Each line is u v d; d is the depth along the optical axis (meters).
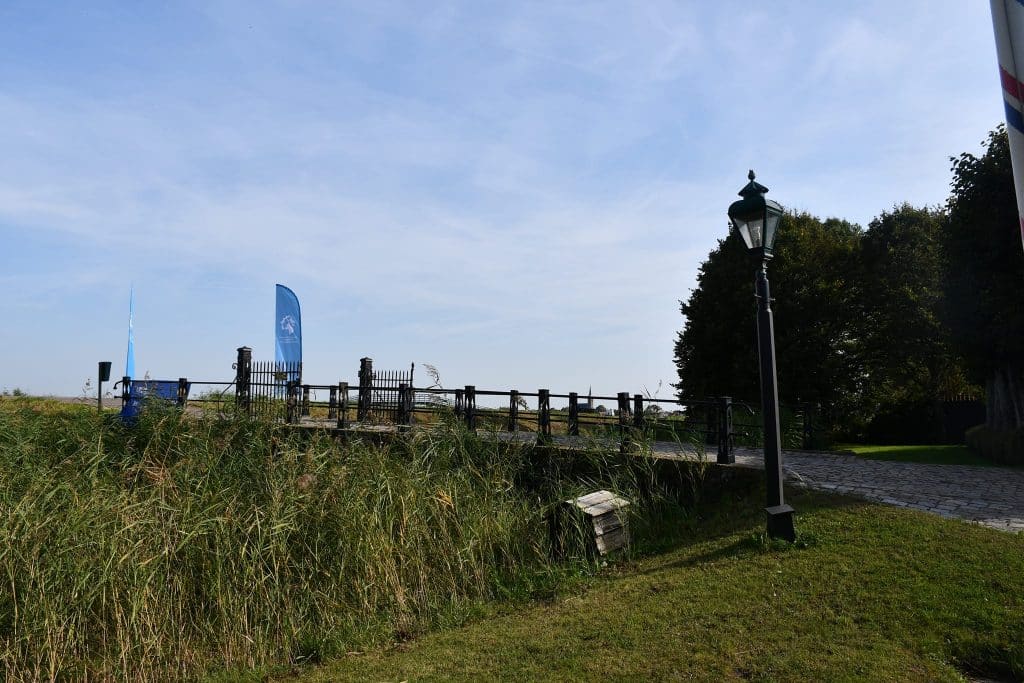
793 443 16.94
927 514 7.56
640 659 4.80
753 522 8.13
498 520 8.42
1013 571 5.78
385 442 11.58
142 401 13.39
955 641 4.81
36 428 10.55
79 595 6.19
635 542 8.59
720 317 26.53
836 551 6.62
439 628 6.39
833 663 4.53
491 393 13.66
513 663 4.96
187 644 6.29
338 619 6.73
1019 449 13.65
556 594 6.95
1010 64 3.43
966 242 15.34
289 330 19.12
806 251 25.89
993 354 15.68
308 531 7.55
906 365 27.30
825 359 24.89
